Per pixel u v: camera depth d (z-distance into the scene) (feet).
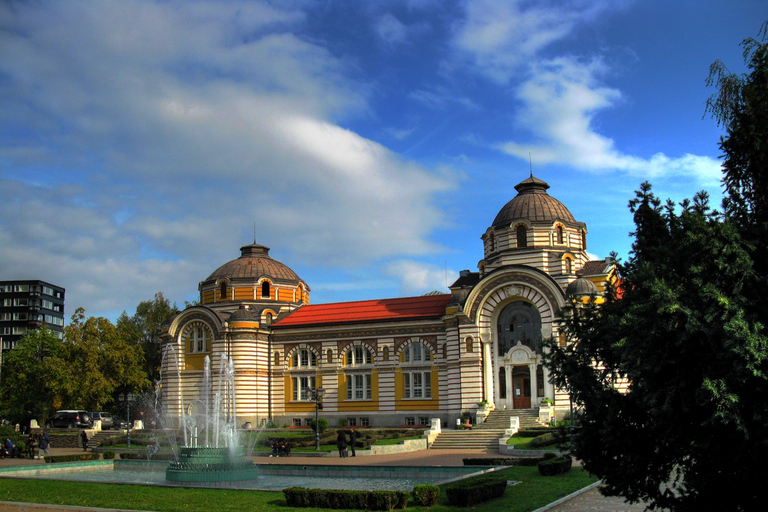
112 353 317.01
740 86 78.43
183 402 288.30
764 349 61.77
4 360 334.24
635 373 67.26
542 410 225.15
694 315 64.85
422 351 265.54
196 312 290.15
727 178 79.82
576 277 254.06
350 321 276.62
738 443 65.92
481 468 143.54
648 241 81.92
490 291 245.86
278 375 287.69
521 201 267.18
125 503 111.55
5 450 228.22
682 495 75.31
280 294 312.71
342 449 194.18
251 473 148.15
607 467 76.95
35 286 574.56
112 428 310.65
